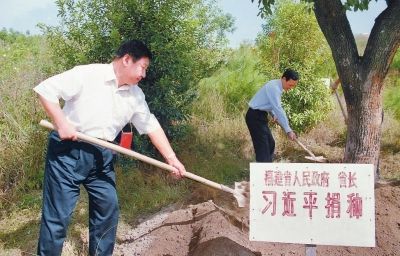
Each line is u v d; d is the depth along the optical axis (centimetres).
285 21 795
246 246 420
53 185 373
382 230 447
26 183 587
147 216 530
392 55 542
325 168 341
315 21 789
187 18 638
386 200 495
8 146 600
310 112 800
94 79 368
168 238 448
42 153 602
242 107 898
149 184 604
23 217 527
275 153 768
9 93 677
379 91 556
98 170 388
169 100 623
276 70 806
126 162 616
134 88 388
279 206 346
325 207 340
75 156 371
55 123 354
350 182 338
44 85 355
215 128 791
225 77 961
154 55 597
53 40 627
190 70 647
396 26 528
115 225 409
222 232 422
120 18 578
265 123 597
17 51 994
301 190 343
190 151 718
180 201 560
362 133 562
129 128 413
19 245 468
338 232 338
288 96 799
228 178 655
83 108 369
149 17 596
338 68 563
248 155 744
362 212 336
